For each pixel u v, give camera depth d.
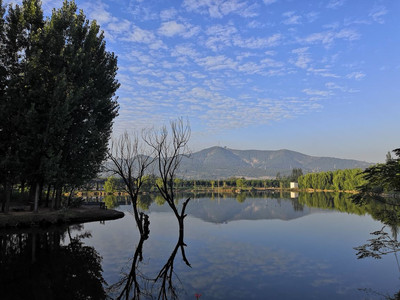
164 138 27.53
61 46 32.75
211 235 27.77
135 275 15.12
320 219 41.41
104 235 26.84
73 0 35.84
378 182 9.86
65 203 41.62
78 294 12.45
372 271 15.88
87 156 35.88
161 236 26.89
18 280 14.25
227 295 12.26
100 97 38.34
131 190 27.31
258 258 18.72
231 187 185.00
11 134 30.72
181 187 171.88
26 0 32.19
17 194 43.22
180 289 13.02
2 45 30.83
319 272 15.69
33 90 30.67
